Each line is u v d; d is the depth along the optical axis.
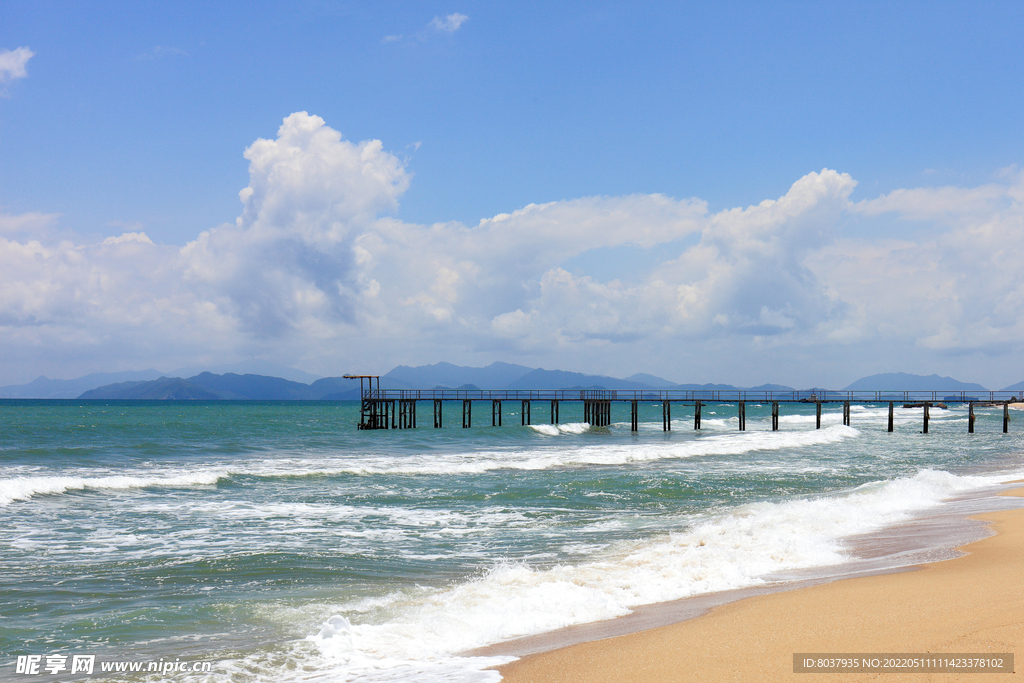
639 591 9.13
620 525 14.79
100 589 10.03
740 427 52.88
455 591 9.40
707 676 5.54
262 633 7.96
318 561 11.69
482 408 136.62
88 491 19.77
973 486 19.64
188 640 7.75
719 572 10.02
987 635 6.17
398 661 6.77
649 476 23.31
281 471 24.95
